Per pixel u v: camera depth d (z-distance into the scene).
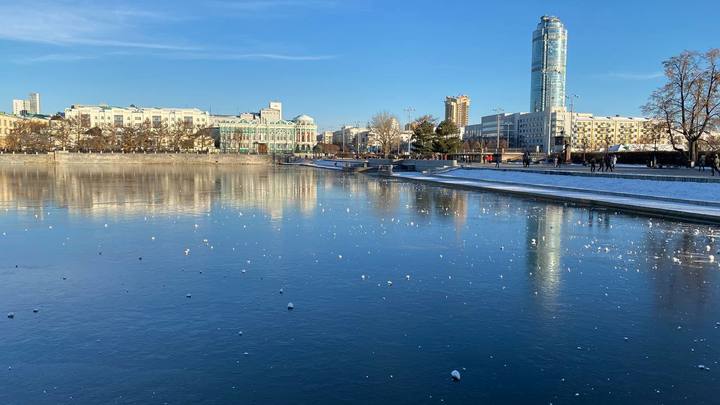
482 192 35.00
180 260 12.38
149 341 7.22
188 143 128.50
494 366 6.49
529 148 172.62
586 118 173.00
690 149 51.69
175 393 5.76
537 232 17.05
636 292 9.77
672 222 19.55
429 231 17.17
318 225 18.41
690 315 8.44
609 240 15.50
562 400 5.66
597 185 32.44
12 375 6.20
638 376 6.24
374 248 14.09
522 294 9.61
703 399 5.69
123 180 45.78
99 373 6.24
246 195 30.94
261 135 158.38
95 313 8.41
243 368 6.38
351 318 8.22
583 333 7.61
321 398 5.66
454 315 8.39
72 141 125.38
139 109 172.25
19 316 8.25
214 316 8.27
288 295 9.47
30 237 15.49
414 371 6.34
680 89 52.03
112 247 13.97
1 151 111.44
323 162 93.31
